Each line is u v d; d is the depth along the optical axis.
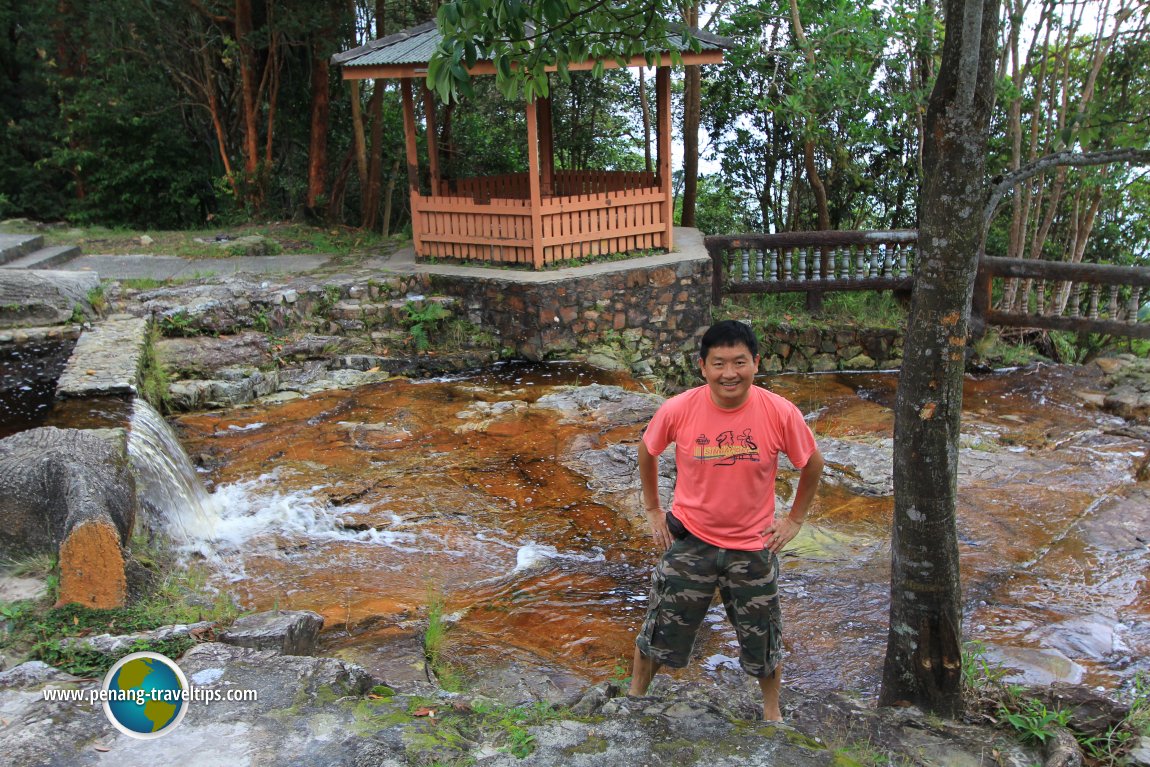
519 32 3.80
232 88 18.58
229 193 17.22
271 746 3.01
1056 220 13.83
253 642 3.93
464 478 7.21
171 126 19.16
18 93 21.14
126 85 18.14
